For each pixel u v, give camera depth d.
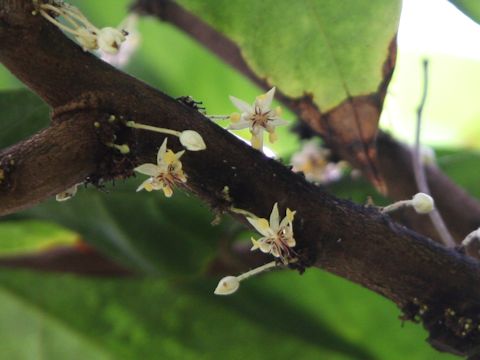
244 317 0.55
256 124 0.31
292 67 0.37
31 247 0.53
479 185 0.55
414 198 0.31
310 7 0.36
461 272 0.31
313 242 0.30
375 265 0.31
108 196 0.46
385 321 0.52
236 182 0.30
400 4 0.35
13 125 0.40
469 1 0.35
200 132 0.30
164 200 0.47
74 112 0.29
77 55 0.29
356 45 0.36
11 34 0.29
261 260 0.50
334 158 0.49
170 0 0.51
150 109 0.29
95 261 0.52
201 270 0.50
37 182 0.28
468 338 0.31
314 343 0.54
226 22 0.37
